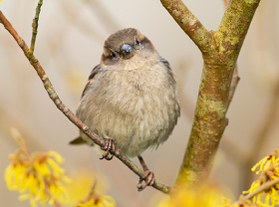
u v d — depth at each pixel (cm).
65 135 1287
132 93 839
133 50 870
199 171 648
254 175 848
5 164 1109
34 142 1035
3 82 1183
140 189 820
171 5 528
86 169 817
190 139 648
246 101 1245
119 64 867
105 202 577
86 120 875
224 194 562
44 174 579
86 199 581
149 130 853
